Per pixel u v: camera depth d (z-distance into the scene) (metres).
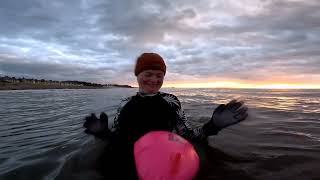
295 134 1.45
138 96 1.11
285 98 4.61
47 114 2.58
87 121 1.05
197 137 1.10
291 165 0.96
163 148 0.79
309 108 2.81
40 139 1.47
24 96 5.57
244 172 0.90
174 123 1.12
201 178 0.86
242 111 1.00
